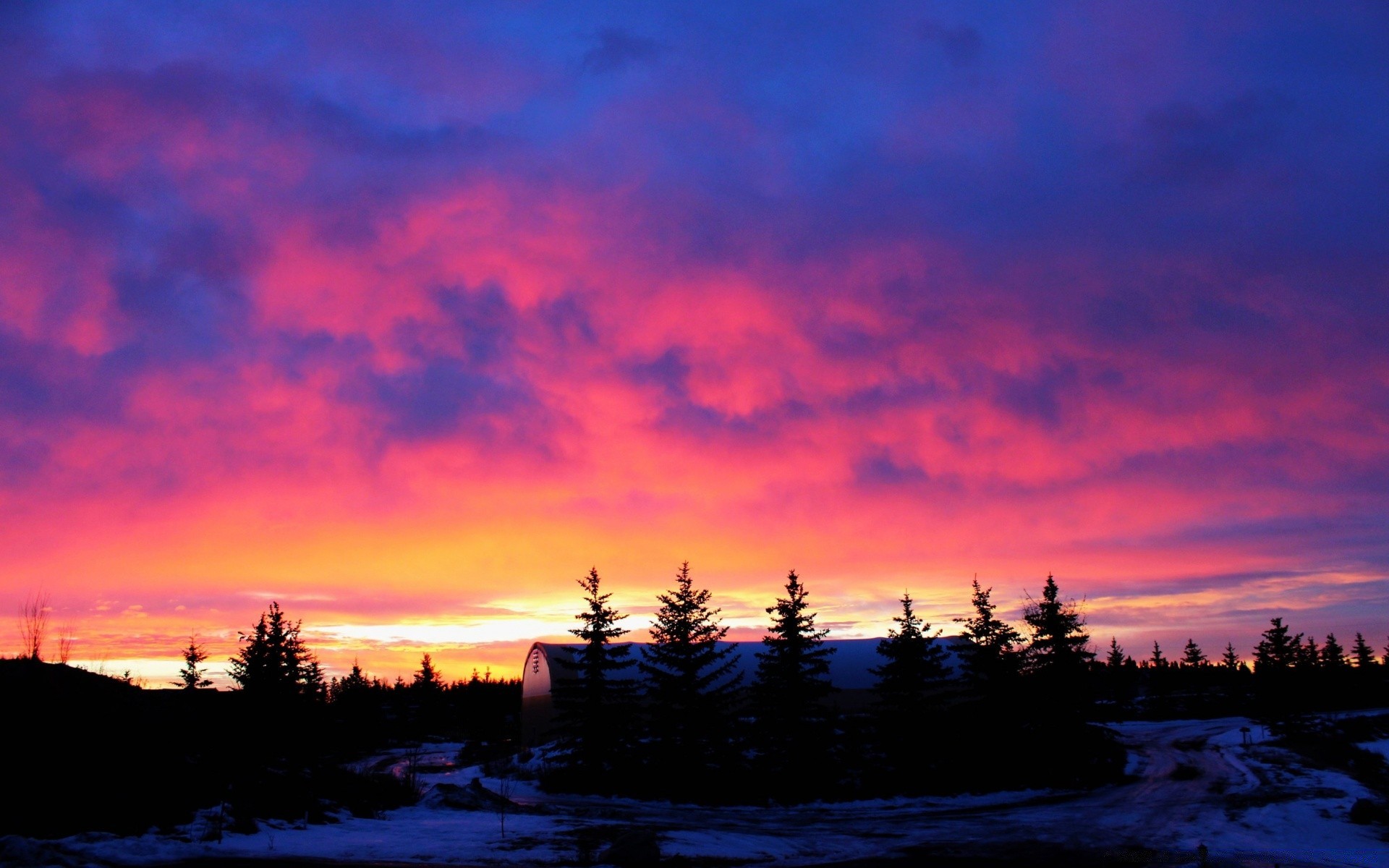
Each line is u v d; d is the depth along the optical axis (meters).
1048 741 42.09
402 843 22.20
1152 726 68.81
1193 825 28.94
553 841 23.30
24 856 15.97
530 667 56.56
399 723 84.31
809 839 26.34
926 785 39.91
